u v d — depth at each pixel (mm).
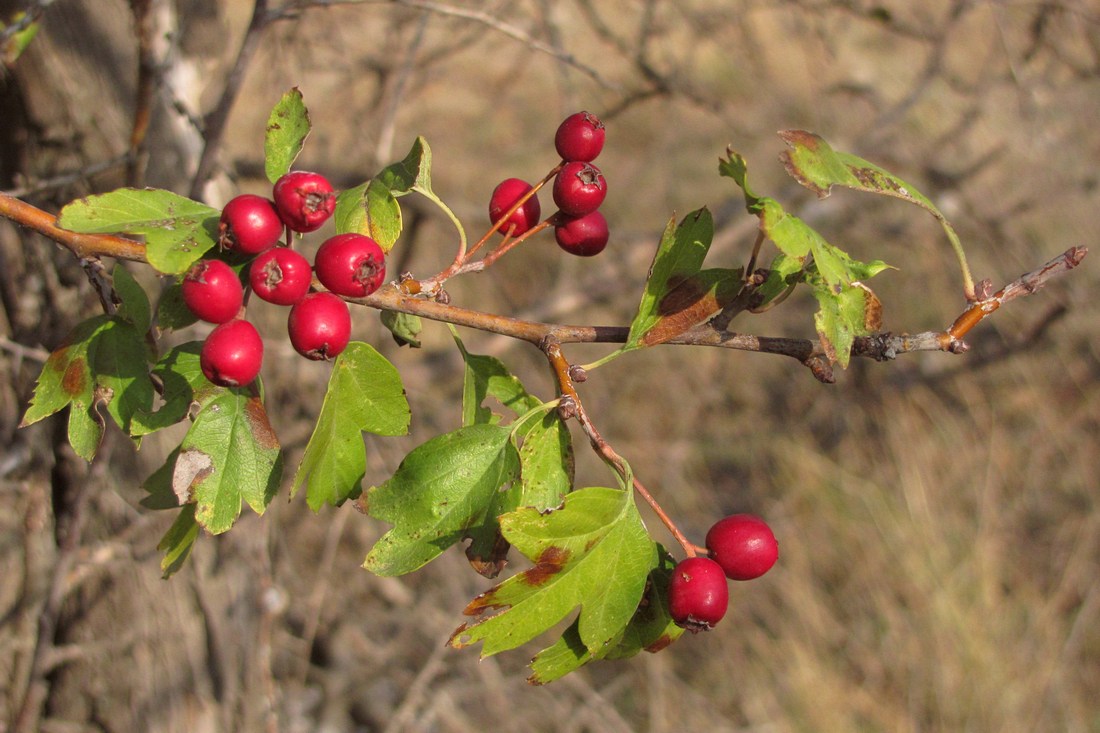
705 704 695
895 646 714
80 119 414
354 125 641
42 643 385
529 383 824
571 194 258
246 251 226
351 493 237
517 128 999
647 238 726
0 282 414
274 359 558
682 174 1003
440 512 236
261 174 607
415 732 603
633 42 788
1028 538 797
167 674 445
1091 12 718
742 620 742
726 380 921
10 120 408
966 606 730
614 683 683
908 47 885
